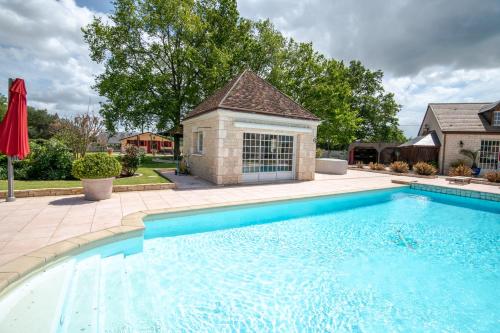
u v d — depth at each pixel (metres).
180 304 3.63
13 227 5.30
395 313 3.65
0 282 3.16
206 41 26.17
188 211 7.26
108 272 4.28
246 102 12.09
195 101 26.00
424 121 26.67
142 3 24.39
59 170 11.35
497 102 19.23
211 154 12.05
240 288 4.14
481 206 10.50
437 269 5.08
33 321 2.72
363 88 40.25
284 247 5.92
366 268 5.04
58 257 4.14
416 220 8.40
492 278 4.75
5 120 7.07
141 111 24.50
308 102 27.45
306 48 28.53
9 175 7.36
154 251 5.31
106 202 7.72
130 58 25.59
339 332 3.22
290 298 3.93
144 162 23.64
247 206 8.30
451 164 20.14
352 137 30.08
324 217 8.42
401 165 18.95
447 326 3.39
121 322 3.10
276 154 13.31
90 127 17.50
